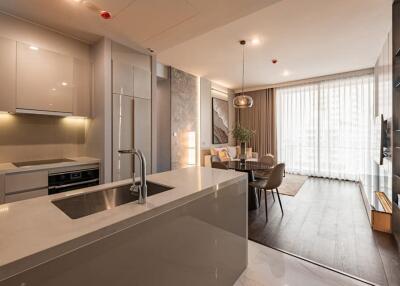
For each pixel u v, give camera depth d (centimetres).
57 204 117
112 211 96
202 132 582
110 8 216
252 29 310
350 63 452
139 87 329
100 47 285
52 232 76
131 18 235
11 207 103
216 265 151
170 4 209
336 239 240
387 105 298
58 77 261
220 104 657
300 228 269
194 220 129
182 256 120
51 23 245
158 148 512
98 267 79
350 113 514
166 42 298
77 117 303
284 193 419
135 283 93
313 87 568
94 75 295
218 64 463
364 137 493
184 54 407
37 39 245
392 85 248
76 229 78
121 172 302
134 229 92
